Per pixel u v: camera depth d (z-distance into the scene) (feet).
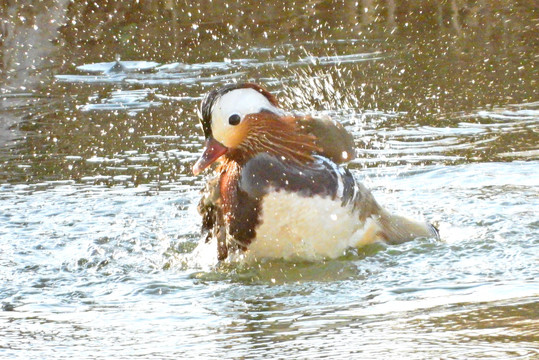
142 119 54.70
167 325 26.20
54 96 60.80
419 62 62.85
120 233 36.99
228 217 32.27
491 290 27.40
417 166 44.21
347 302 27.50
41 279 31.81
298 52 66.90
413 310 25.93
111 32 74.43
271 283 30.22
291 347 23.45
